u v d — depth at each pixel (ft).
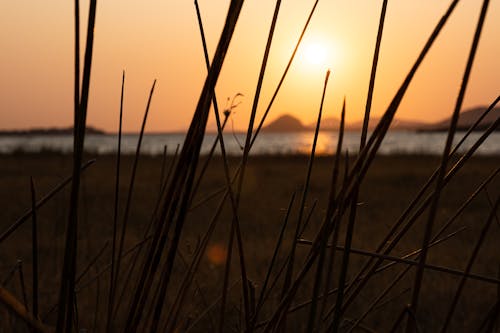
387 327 9.71
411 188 38.81
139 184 41.04
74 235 1.71
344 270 2.05
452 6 1.73
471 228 21.26
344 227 21.50
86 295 10.12
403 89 1.91
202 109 2.02
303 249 17.06
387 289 2.98
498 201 2.34
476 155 81.76
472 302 11.52
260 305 2.57
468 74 1.65
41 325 1.52
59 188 2.13
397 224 2.41
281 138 341.21
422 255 1.80
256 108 2.25
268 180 44.86
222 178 45.14
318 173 51.44
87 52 1.63
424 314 10.59
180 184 2.08
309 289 10.84
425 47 1.83
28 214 2.09
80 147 1.69
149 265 2.11
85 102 1.65
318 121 2.46
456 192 34.76
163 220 2.11
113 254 2.60
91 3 1.62
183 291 2.68
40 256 13.37
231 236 2.35
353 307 10.64
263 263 15.02
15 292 10.81
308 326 1.96
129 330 2.10
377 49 2.20
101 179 45.75
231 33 1.95
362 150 2.07
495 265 14.87
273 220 23.75
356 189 2.03
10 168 59.16
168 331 2.75
